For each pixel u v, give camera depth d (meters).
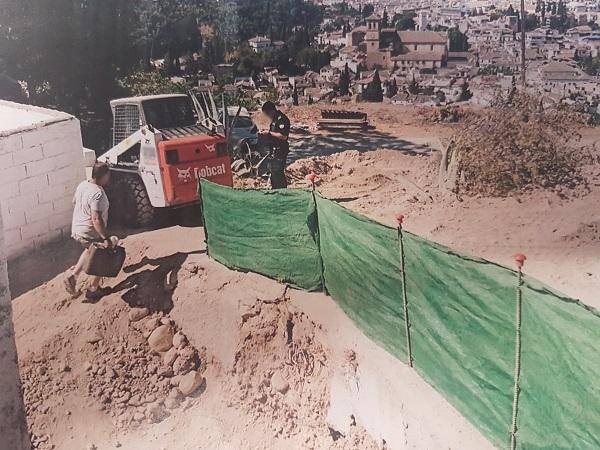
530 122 10.26
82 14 15.98
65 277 8.84
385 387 5.73
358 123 12.60
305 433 6.52
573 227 7.70
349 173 10.93
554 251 7.22
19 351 7.80
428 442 5.11
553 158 9.67
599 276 6.63
